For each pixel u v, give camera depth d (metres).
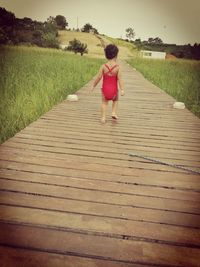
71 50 36.53
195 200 2.30
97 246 1.69
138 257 1.62
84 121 4.57
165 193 2.39
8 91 6.28
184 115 5.45
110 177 2.63
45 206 2.07
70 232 1.80
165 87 9.51
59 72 10.38
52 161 2.91
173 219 2.01
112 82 4.42
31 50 25.89
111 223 1.92
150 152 3.37
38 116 4.88
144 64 22.12
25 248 1.63
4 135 3.77
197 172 2.84
